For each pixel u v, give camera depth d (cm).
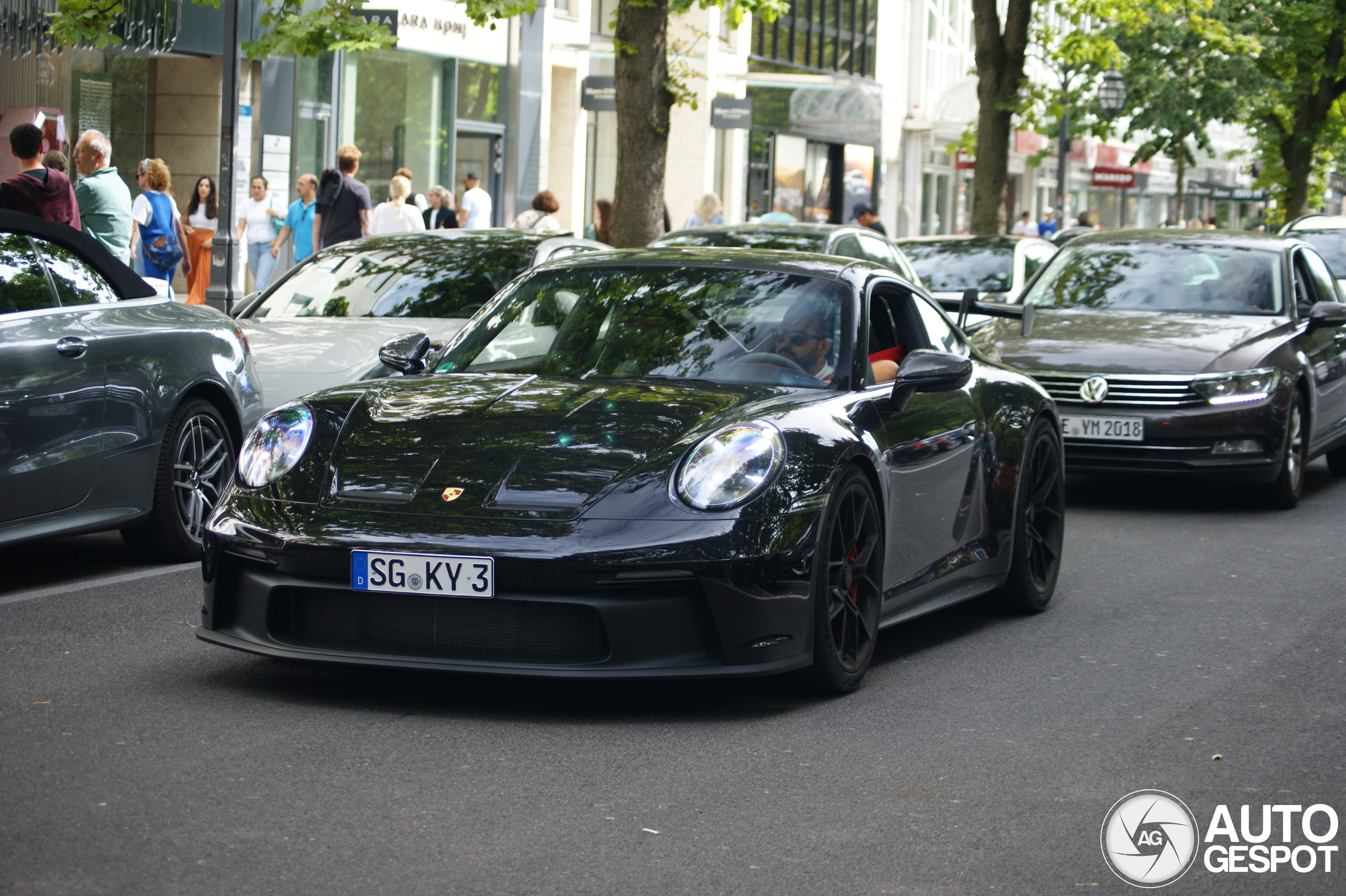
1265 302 1125
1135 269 1173
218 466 795
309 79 2255
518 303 643
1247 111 3541
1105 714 541
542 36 2728
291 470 525
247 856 378
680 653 492
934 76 4650
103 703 514
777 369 588
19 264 689
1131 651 643
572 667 486
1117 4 2717
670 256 655
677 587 489
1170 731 521
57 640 605
